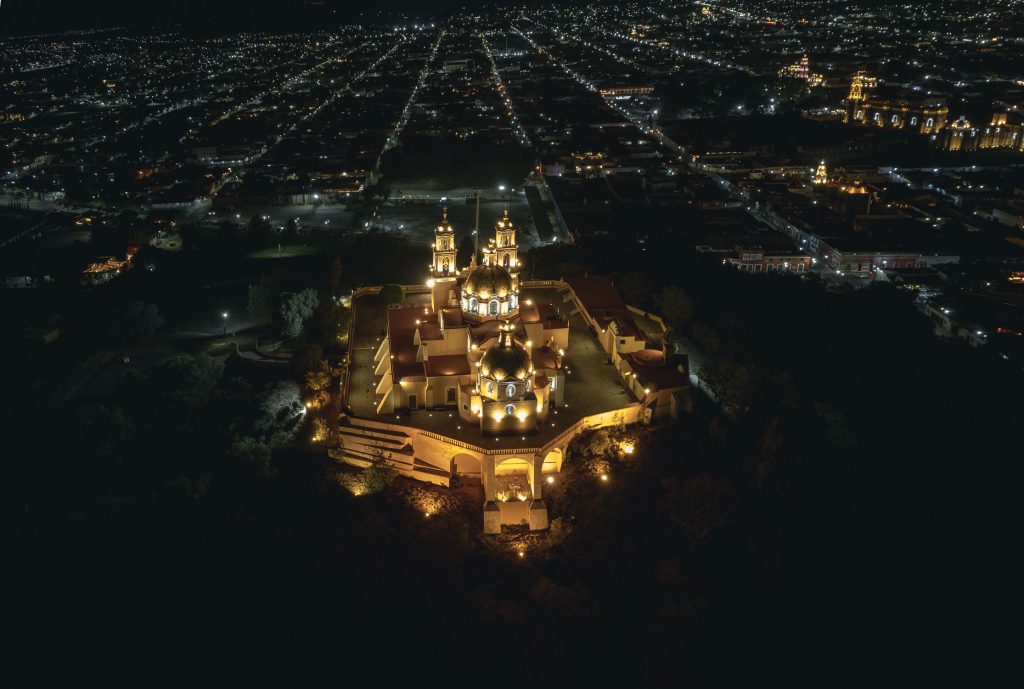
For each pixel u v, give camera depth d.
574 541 119.75
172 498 122.88
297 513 123.38
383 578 112.75
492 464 120.69
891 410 151.38
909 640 110.50
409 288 180.38
